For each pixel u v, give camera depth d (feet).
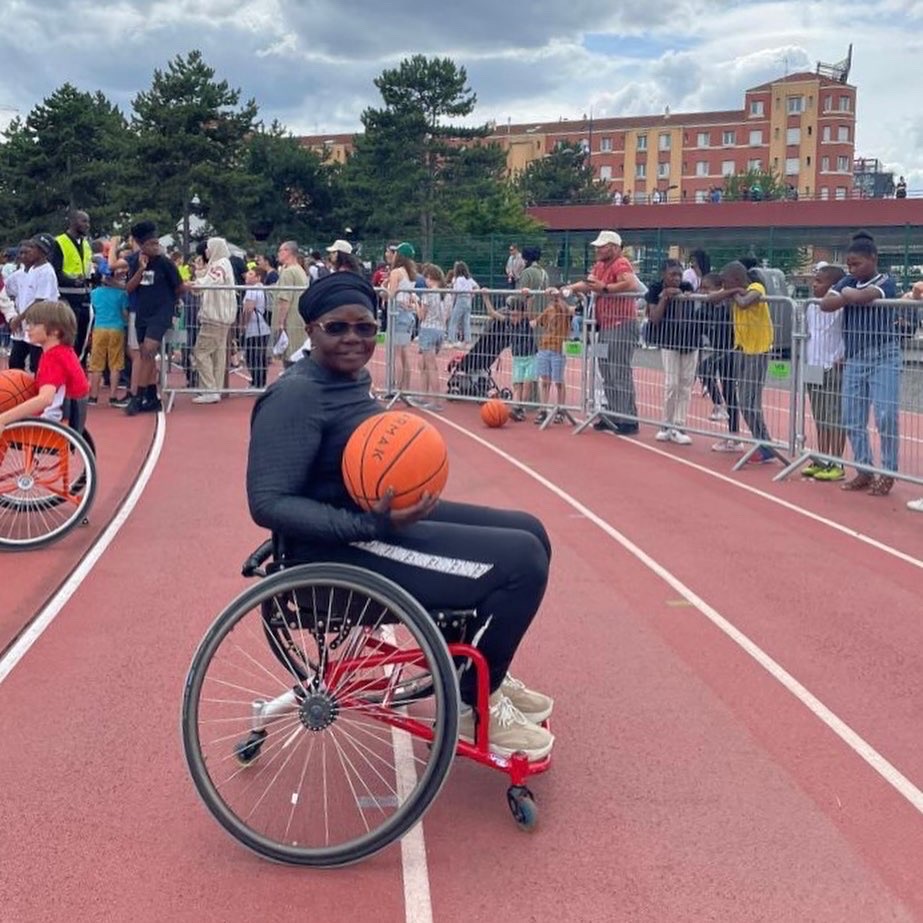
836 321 32.63
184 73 175.42
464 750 12.99
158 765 14.67
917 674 18.25
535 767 13.28
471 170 192.13
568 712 16.58
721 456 37.70
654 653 19.06
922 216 128.57
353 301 12.79
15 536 25.22
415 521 12.42
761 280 54.24
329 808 13.51
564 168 280.72
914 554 25.52
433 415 46.70
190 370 47.80
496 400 43.78
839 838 13.11
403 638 13.69
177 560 24.23
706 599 22.04
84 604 21.22
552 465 35.91
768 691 17.48
